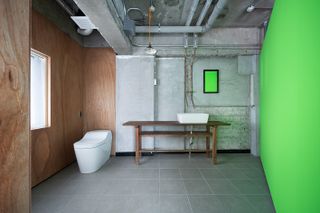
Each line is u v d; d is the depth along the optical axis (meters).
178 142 4.36
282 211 1.78
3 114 0.82
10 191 0.86
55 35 3.06
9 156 0.85
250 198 2.33
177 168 3.38
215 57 4.37
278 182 1.98
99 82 4.20
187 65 4.36
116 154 4.18
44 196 2.37
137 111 4.18
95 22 2.49
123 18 2.95
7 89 0.84
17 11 0.88
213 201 2.25
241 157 4.04
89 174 3.10
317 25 1.13
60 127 3.24
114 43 3.36
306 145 1.27
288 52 1.71
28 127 0.94
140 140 4.00
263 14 3.56
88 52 4.19
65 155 3.42
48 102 2.94
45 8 2.81
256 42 4.21
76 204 2.19
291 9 1.63
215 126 3.59
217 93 4.37
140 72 4.18
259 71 4.12
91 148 3.12
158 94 4.34
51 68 2.95
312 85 1.20
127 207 2.12
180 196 2.37
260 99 3.80
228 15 3.55
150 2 2.95
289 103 1.67
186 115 3.58
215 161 3.61
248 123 4.36
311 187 1.18
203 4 3.14
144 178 2.94
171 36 4.23
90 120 4.19
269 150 2.64
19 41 0.89
